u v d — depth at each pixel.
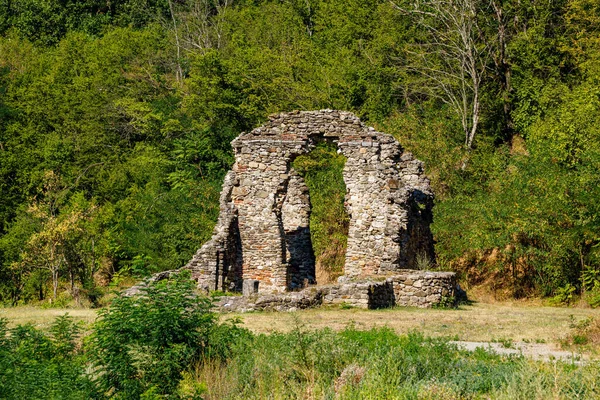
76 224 39.91
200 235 41.94
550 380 13.57
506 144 49.19
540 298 33.38
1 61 76.62
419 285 27.64
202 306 16.55
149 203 47.00
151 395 13.66
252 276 31.36
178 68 67.44
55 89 68.00
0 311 28.03
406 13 54.84
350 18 62.69
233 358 16.09
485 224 35.19
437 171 42.69
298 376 15.13
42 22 86.12
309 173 45.88
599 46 49.06
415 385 14.02
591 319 20.50
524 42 51.03
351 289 26.12
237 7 74.19
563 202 33.44
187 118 57.78
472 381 14.35
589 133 38.72
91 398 14.26
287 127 31.78
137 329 15.16
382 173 30.83
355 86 52.62
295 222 33.47
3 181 56.88
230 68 55.03
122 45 71.94
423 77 53.41
